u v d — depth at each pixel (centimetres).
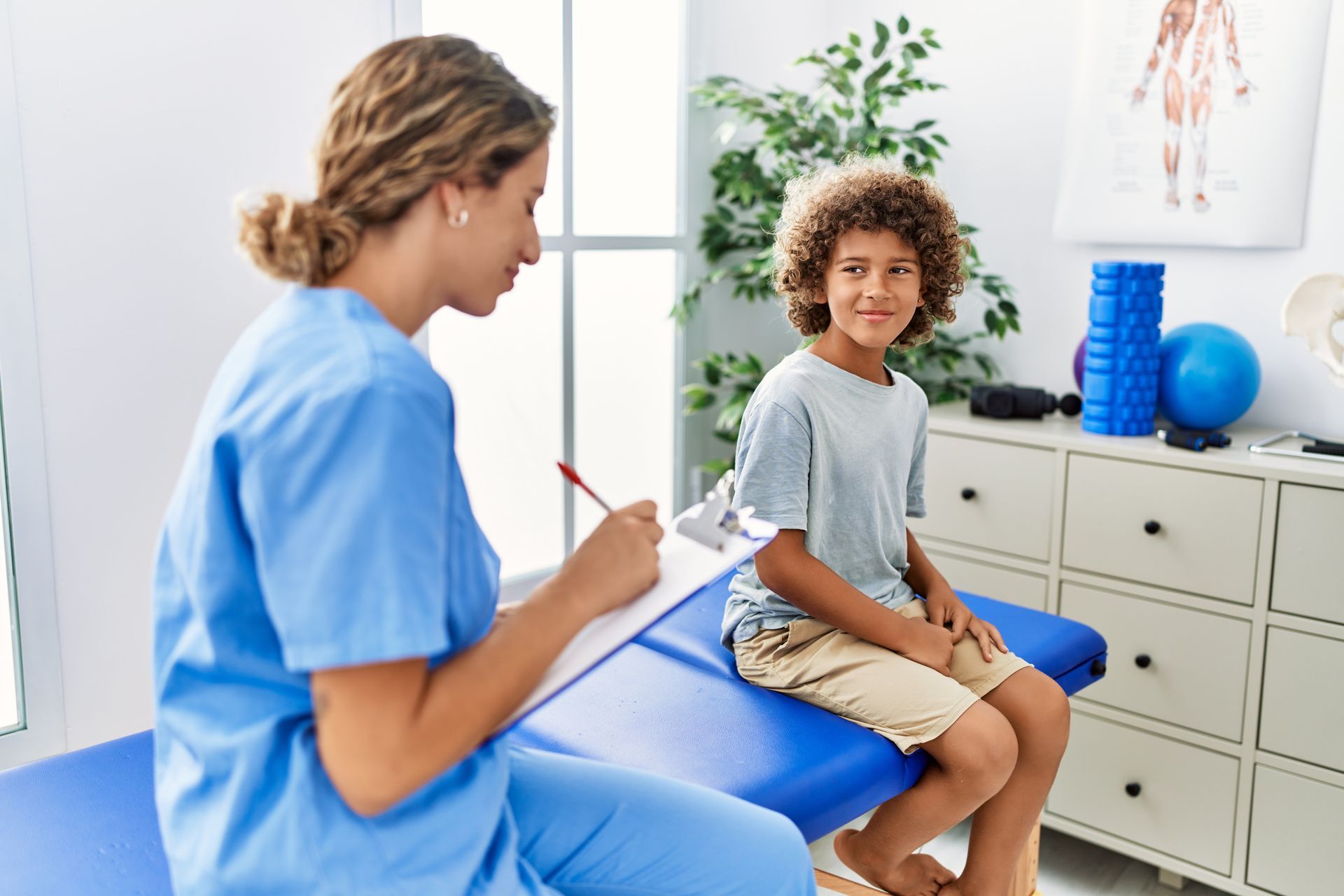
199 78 181
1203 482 191
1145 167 233
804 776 128
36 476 170
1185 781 199
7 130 161
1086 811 212
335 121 84
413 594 72
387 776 74
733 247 279
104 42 170
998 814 147
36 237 166
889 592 160
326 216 82
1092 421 213
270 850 79
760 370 260
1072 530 209
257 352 79
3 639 174
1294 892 188
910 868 151
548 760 108
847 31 285
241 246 85
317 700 74
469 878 85
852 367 156
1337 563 178
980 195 263
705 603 184
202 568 77
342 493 72
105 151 172
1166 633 199
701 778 127
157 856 112
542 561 260
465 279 89
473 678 78
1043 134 251
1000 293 245
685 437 286
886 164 166
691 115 271
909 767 138
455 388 238
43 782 126
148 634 187
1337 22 208
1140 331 208
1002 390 229
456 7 224
